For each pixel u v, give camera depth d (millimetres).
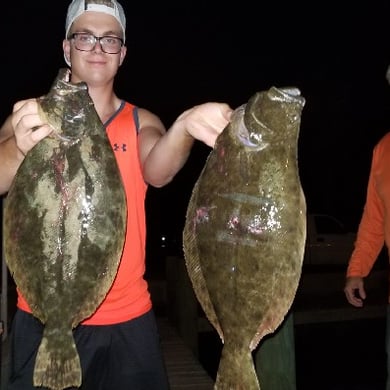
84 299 1418
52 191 1407
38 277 1401
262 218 1375
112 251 1423
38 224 1400
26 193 1398
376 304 4859
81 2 1552
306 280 5746
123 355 1558
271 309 1394
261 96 1377
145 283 1632
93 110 1424
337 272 6469
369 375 4395
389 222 1936
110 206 1416
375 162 2010
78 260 1404
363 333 4840
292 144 1365
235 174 1385
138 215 1567
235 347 1381
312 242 7074
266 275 1382
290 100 1350
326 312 4684
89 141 1415
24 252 1404
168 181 1524
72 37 1554
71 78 1601
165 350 3297
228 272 1390
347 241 7129
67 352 1380
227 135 1380
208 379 2834
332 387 4156
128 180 1548
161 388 1601
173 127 1400
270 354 2215
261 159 1373
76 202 1406
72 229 1403
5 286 3268
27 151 1330
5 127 1567
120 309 1552
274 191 1372
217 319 1416
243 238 1379
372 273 5828
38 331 1527
